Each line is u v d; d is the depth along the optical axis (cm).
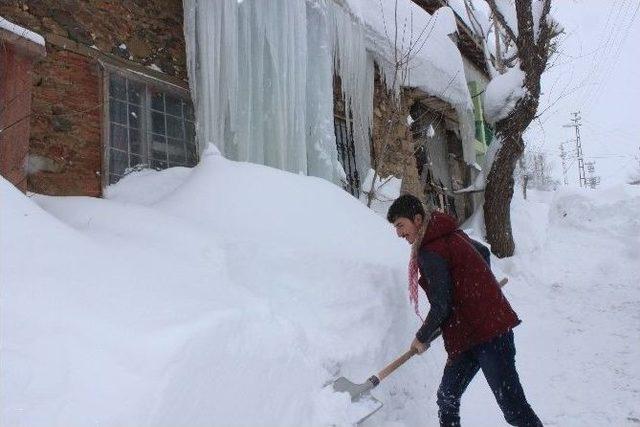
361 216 515
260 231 421
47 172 485
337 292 359
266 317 280
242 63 621
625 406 359
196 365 218
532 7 935
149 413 190
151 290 262
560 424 342
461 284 282
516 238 962
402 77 908
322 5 728
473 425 343
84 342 207
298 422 252
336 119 841
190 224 395
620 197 1070
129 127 566
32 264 242
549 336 539
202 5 602
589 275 802
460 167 1309
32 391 182
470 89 1379
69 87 517
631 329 527
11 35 365
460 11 1295
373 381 287
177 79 622
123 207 404
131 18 588
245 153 598
